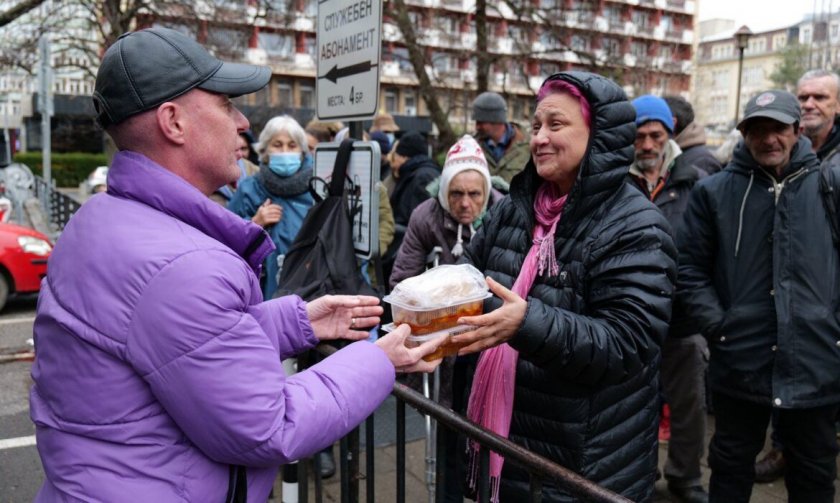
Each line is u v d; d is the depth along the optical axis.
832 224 2.43
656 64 16.31
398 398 1.77
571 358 1.49
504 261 1.87
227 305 1.11
